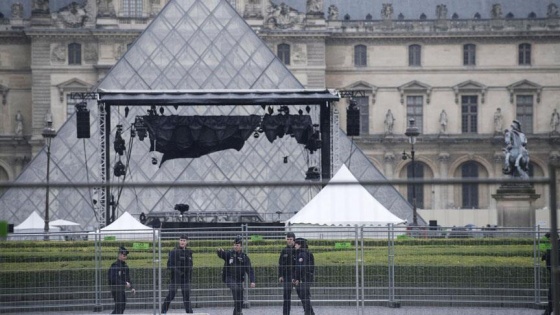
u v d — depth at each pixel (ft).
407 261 368.48
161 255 357.20
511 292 359.87
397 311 348.38
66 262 357.20
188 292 336.29
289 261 326.24
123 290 335.67
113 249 394.32
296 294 356.79
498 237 411.75
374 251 384.06
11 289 342.85
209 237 382.42
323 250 409.28
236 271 331.57
